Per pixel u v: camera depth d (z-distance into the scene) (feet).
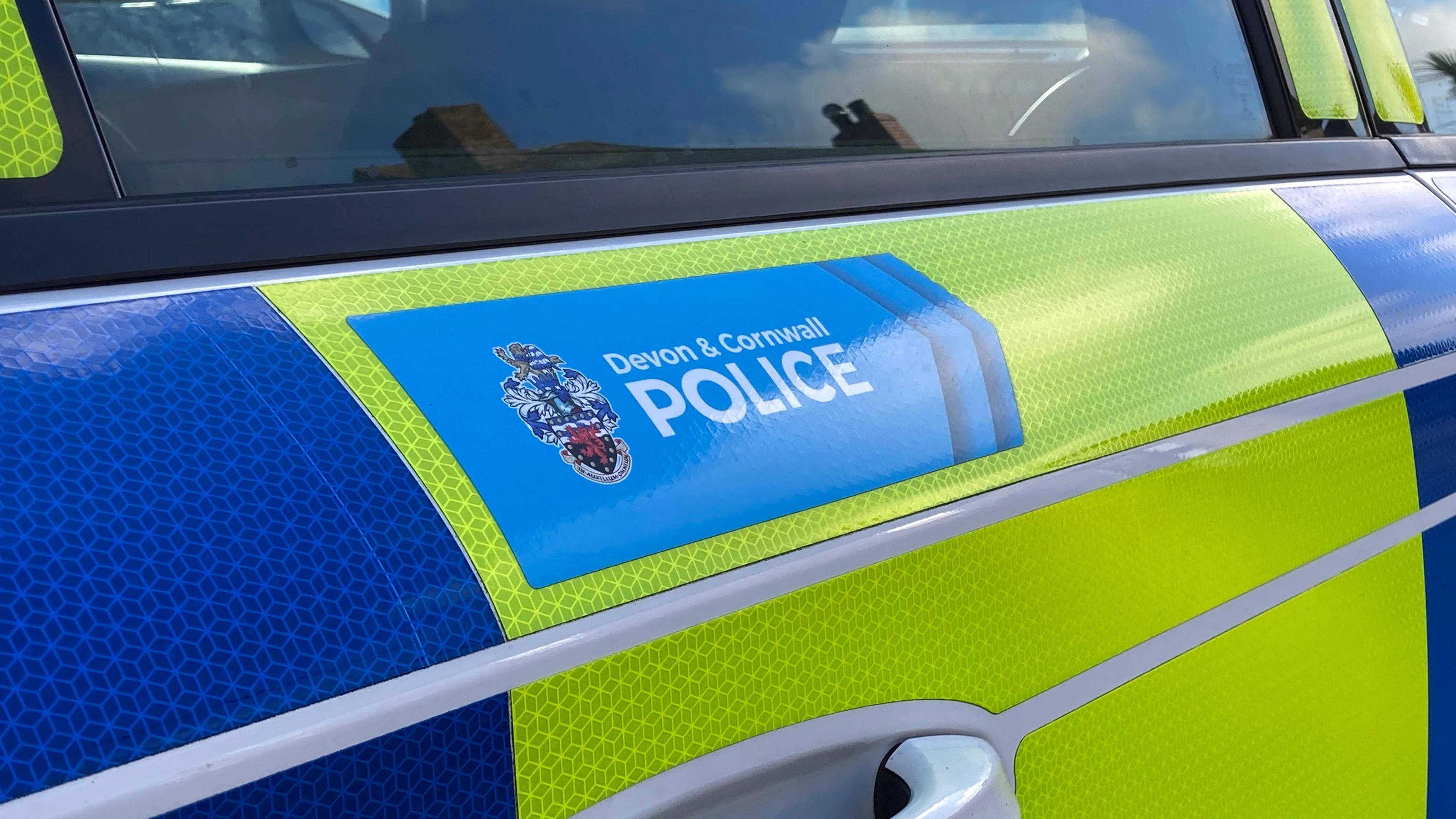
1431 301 5.81
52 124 3.01
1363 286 5.54
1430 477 5.47
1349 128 6.46
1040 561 3.86
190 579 2.49
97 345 2.78
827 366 3.71
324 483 2.76
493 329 3.30
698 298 3.71
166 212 3.10
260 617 2.52
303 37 3.58
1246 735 4.46
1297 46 6.35
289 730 2.46
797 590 3.29
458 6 3.88
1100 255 4.74
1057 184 4.99
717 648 3.11
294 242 3.24
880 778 3.44
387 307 3.22
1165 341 4.58
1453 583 5.57
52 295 2.86
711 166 4.18
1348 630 4.97
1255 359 4.82
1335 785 4.87
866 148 4.61
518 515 2.94
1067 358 4.25
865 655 3.39
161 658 2.39
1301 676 4.73
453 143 3.73
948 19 5.08
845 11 4.77
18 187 2.93
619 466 3.15
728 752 3.09
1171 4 5.94
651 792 2.95
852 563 3.41
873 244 4.25
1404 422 5.36
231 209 3.20
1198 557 4.36
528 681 2.78
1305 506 4.82
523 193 3.70
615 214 3.83
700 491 3.24
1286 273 5.29
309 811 2.46
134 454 2.61
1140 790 4.08
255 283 3.12
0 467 2.46
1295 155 6.05
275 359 2.94
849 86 4.67
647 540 3.08
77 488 2.50
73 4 3.19
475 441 3.00
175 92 3.31
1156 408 4.37
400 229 3.43
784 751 3.20
